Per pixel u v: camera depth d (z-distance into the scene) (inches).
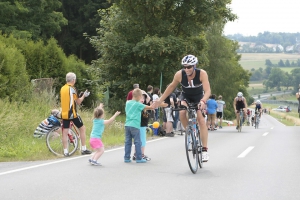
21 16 1724.9
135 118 469.7
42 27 1788.9
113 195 309.0
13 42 1106.7
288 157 507.8
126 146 476.1
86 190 325.1
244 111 1077.8
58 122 623.8
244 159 491.8
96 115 450.0
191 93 413.7
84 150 543.2
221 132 1027.9
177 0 1443.2
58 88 1138.0
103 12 1505.9
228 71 2425.0
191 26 1491.1
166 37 1414.9
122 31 1464.1
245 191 323.0
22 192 318.0
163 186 339.9
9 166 454.0
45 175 388.5
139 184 347.9
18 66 925.8
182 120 425.7
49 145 538.0
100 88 1411.2
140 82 1446.9
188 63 397.4
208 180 365.1
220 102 1273.4
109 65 1462.8
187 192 319.0
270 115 5334.6
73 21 2130.9
